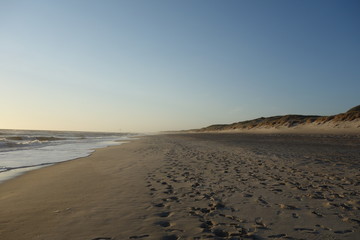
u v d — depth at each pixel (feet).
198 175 22.58
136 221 11.66
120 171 26.20
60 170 27.86
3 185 20.35
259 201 14.52
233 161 31.14
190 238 9.79
